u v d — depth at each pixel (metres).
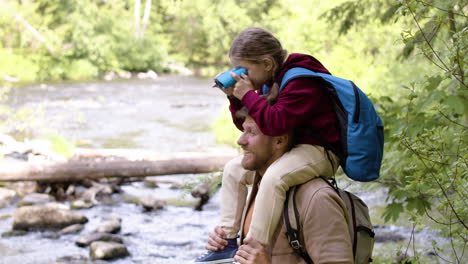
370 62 9.09
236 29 40.66
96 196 7.62
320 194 1.94
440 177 2.54
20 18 29.75
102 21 34.62
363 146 1.98
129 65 35.25
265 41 2.07
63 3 33.00
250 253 1.96
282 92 2.01
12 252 5.49
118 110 17.20
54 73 29.52
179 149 10.68
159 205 7.16
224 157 8.36
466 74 2.77
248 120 2.10
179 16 41.47
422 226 2.70
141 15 41.09
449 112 2.93
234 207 2.29
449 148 2.96
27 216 6.19
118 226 6.24
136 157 8.68
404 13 2.49
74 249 5.63
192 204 7.36
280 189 1.96
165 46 39.56
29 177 7.72
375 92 7.33
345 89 2.01
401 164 3.30
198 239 6.07
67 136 12.07
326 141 2.04
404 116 3.37
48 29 31.33
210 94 22.95
